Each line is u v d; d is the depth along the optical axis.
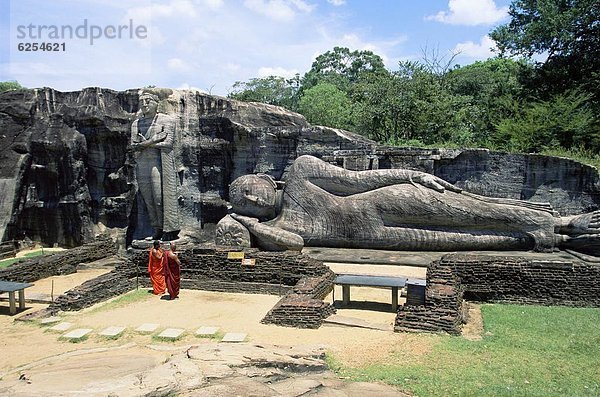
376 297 14.66
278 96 49.94
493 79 44.22
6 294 16.17
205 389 7.52
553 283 14.09
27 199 24.31
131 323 12.55
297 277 15.69
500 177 19.25
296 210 19.80
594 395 7.65
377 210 18.92
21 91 24.80
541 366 9.02
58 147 23.39
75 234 23.58
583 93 26.66
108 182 23.88
